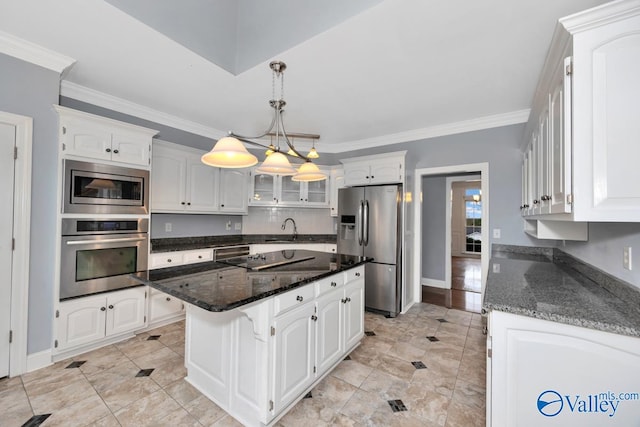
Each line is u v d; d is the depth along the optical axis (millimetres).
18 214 2086
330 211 4809
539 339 1272
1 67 2004
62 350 2295
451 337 2859
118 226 2635
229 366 1747
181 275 1876
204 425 1645
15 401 1813
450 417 1726
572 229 2057
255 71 2377
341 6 1780
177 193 3410
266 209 4773
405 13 1688
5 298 2051
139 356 2410
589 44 1141
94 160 2475
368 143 4414
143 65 2328
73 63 2281
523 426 1296
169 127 3537
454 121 3543
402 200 3537
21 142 2086
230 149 1703
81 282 2400
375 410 1782
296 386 1776
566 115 1219
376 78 2473
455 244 8812
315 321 1948
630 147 1080
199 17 2152
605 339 1151
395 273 3451
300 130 3982
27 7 1699
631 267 1380
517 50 2051
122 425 1628
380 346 2660
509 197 3264
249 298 1401
